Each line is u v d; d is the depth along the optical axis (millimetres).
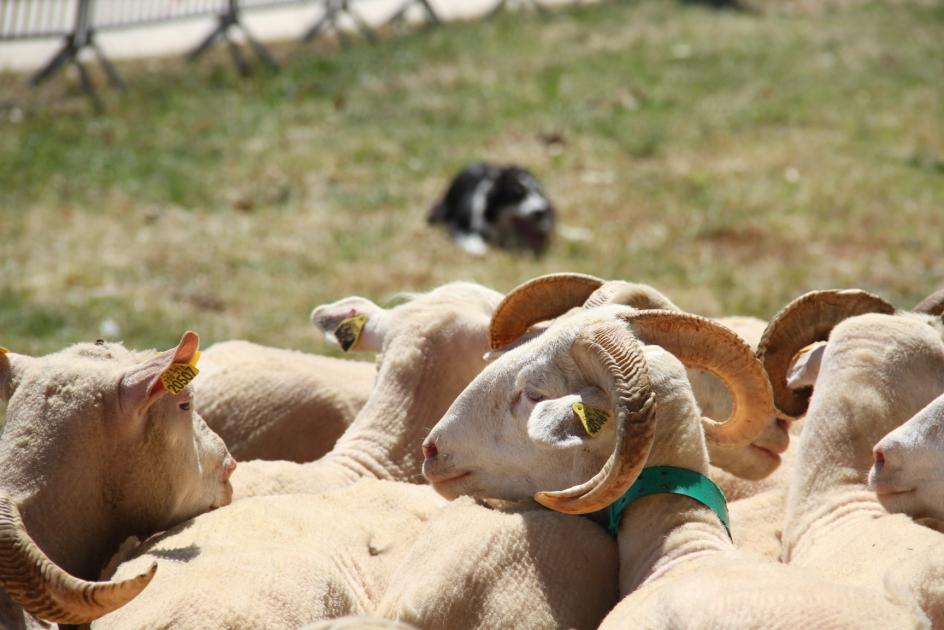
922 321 7246
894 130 25828
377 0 35656
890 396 6840
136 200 19594
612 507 6211
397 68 28922
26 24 26859
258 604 5789
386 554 6672
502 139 24438
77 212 18766
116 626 5723
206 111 25031
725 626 4914
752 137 25109
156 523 6621
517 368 6508
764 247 18562
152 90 26312
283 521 6699
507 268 17328
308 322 14547
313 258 17172
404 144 23656
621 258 17859
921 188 21781
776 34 35281
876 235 19203
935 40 35844
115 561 6387
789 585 5094
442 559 5973
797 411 7562
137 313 14398
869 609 4949
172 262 16641
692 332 6359
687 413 6211
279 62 28922
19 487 6008
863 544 6152
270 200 20016
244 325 14273
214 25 30219
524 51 31391
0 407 9227
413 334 8383
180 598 5754
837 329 7137
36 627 5734
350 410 9477
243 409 9109
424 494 7305
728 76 29812
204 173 21156
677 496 6129
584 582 6035
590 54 31406
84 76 26172
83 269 16078
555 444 5836
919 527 6168
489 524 6133
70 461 6102
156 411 6375
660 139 24625
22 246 16969
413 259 17562
